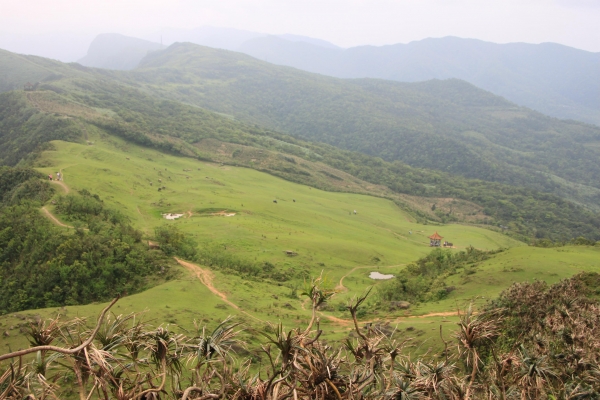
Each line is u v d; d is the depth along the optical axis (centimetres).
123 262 4181
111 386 971
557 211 16500
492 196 17562
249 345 2361
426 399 997
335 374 922
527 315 2150
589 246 5531
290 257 6256
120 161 10419
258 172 14075
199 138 16988
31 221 5109
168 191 9375
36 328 905
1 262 4506
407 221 12781
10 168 7344
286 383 943
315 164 17338
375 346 1033
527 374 1221
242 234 6950
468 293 3841
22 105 14050
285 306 3716
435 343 2400
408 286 4294
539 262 4350
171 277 4119
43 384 861
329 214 10812
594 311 2028
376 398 959
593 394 1289
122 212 7138
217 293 3747
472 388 1152
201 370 1475
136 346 971
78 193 6938
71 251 4197
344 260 6850
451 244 10212
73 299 3809
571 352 1562
